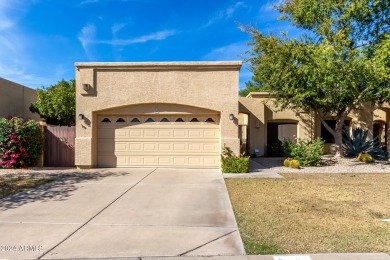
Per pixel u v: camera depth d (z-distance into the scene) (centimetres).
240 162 1111
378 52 1198
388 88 1247
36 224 527
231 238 463
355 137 1584
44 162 1267
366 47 1352
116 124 1231
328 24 1298
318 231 491
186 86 1182
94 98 1195
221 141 1167
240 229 503
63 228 507
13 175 1041
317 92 1305
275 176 1030
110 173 1089
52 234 479
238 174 1074
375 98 1366
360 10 1284
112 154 1233
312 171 1155
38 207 638
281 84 1353
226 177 1010
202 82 1179
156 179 972
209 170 1169
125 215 582
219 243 443
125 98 1191
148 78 1190
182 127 1223
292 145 1389
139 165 1227
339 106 1420
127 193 772
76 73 1195
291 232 487
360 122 1858
